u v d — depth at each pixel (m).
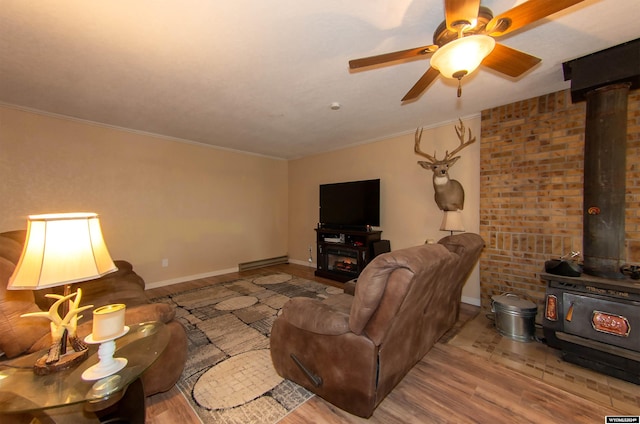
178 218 4.16
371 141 4.27
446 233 3.46
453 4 1.13
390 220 4.05
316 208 5.22
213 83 2.34
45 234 1.06
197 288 3.84
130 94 2.55
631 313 1.79
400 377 1.68
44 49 1.82
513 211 2.83
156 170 3.93
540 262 2.67
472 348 2.23
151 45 1.79
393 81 2.33
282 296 3.48
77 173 3.27
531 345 2.28
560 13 1.55
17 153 2.88
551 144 2.60
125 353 1.21
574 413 1.51
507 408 1.55
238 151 4.93
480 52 1.29
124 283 2.56
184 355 1.68
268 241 5.44
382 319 1.34
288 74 2.19
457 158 3.11
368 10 1.48
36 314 1.10
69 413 1.15
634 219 2.18
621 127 1.96
